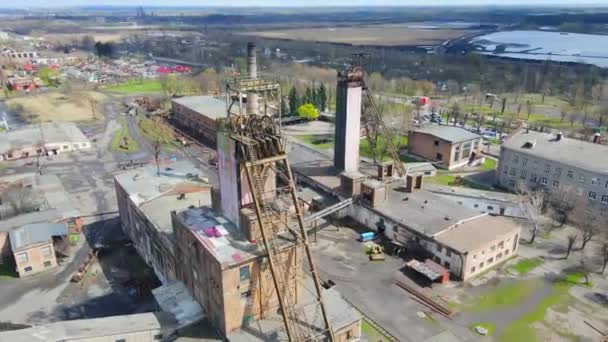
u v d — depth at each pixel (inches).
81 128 5098.4
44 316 2020.2
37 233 2393.0
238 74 1863.9
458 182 3521.2
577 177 2979.8
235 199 1742.1
